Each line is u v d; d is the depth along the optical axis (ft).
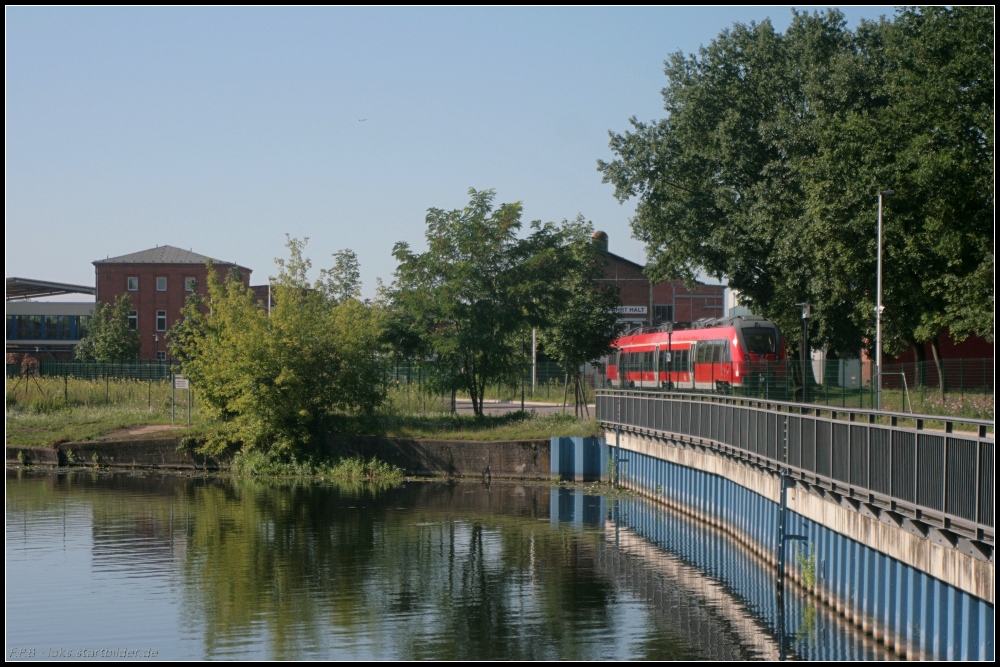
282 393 133.90
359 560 79.41
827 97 142.41
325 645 57.31
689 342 168.76
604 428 125.29
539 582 72.13
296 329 134.41
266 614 63.57
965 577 41.70
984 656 40.40
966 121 117.60
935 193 116.67
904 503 46.78
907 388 124.88
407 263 141.28
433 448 130.11
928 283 123.24
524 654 55.52
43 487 120.16
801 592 66.39
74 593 68.64
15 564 77.51
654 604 65.67
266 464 132.36
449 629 60.44
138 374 212.84
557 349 145.89
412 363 143.23
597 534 89.97
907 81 122.42
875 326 132.77
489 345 137.90
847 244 129.70
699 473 95.66
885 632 51.29
